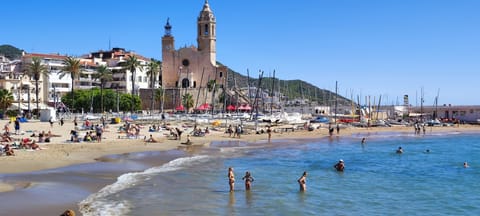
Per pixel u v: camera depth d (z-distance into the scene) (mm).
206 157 61375
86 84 195000
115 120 109625
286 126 126062
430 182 47656
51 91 177875
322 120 152250
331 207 34406
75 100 160750
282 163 59094
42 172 42156
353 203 36125
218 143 81812
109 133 84688
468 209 35469
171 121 121312
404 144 95000
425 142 101188
